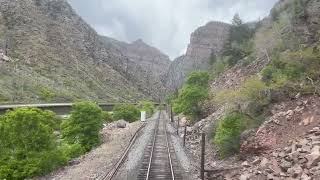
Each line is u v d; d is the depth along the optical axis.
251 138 25.42
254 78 35.25
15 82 117.44
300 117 23.34
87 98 156.12
